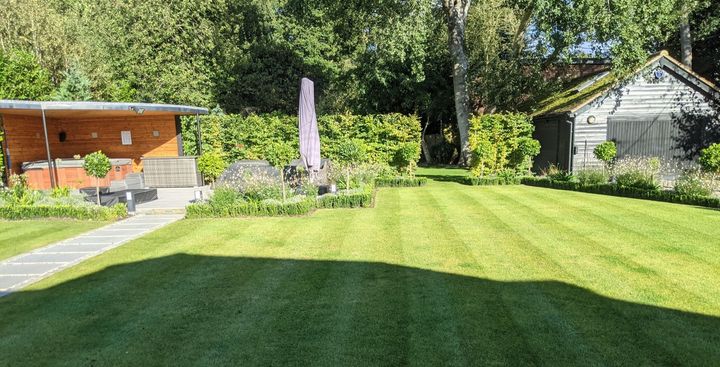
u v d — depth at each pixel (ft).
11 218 30.55
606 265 18.48
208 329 13.33
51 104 36.81
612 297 15.08
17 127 45.55
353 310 14.46
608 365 10.96
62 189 35.12
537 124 63.98
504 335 12.56
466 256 20.15
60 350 12.23
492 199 36.94
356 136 53.31
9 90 47.11
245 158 56.80
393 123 52.34
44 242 24.44
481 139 51.55
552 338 12.34
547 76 77.00
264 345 12.27
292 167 43.83
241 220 29.19
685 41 60.34
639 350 11.62
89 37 66.95
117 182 41.81
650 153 52.34
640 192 36.40
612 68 48.98
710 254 19.76
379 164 51.13
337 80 87.20
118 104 39.81
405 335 12.68
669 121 51.88
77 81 57.11
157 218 31.04
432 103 80.64
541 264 18.78
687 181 34.83
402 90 81.46
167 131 53.26
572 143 51.90
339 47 85.97
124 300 15.74
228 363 11.39
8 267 19.99
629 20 45.39
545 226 25.99
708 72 69.46
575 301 14.83
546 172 55.42
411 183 47.14
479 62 74.02
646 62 49.47
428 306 14.62
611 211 30.35
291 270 18.65
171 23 73.31
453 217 29.17
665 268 17.95
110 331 13.32
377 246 22.15
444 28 73.36
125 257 21.16
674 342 12.00
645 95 51.42
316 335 12.79
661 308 14.15
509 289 15.99
